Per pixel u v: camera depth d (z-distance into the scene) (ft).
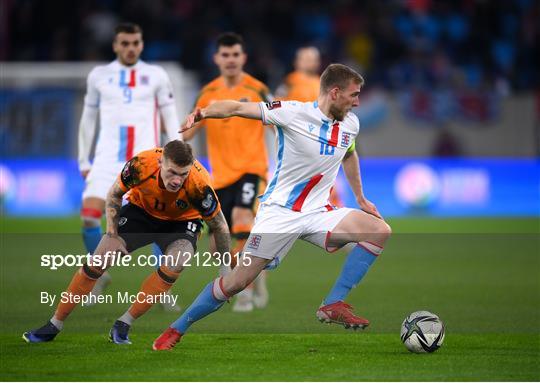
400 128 230.89
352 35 272.51
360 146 230.07
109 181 108.68
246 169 113.19
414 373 74.69
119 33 108.88
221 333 92.38
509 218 215.92
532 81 270.46
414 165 221.87
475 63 273.33
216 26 268.00
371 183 220.02
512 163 224.94
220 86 116.06
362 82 80.43
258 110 80.48
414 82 259.80
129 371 74.79
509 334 92.58
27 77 217.97
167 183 78.38
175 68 206.39
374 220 83.82
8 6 262.26
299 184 82.89
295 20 276.82
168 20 267.18
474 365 77.77
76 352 81.92
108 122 109.60
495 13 282.15
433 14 281.95
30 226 191.52
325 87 80.59
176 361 78.74
